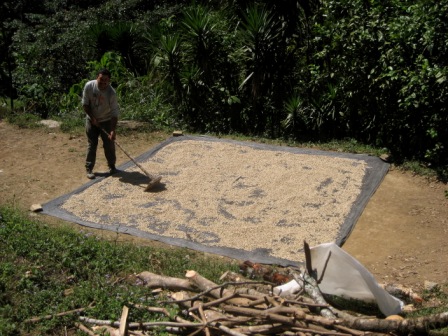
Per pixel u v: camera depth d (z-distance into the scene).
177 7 17.64
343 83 11.29
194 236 8.16
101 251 7.36
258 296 5.67
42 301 6.23
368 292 6.36
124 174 10.07
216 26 12.74
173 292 6.45
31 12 19.31
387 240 8.10
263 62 12.01
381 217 8.68
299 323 5.30
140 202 9.10
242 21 13.20
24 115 13.07
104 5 18.38
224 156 10.71
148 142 11.68
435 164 10.22
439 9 9.98
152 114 12.84
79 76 16.28
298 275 6.32
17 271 6.74
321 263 6.45
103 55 15.05
